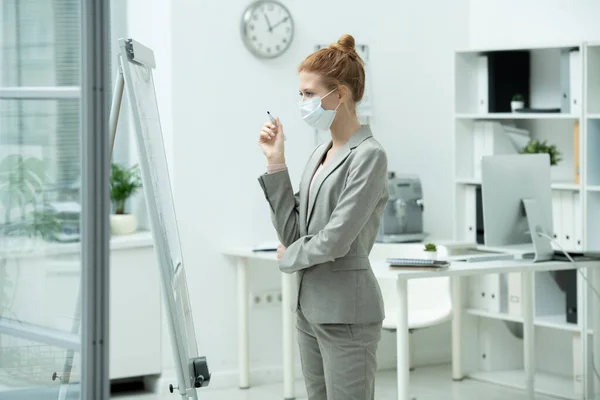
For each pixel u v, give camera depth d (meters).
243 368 5.93
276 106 6.11
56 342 2.83
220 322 5.96
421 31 6.62
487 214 4.72
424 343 6.63
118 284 5.68
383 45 6.48
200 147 5.89
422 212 6.16
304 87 3.23
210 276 5.92
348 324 3.17
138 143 3.17
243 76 6.00
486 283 6.20
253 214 6.05
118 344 5.70
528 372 5.30
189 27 5.83
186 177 5.84
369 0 6.43
